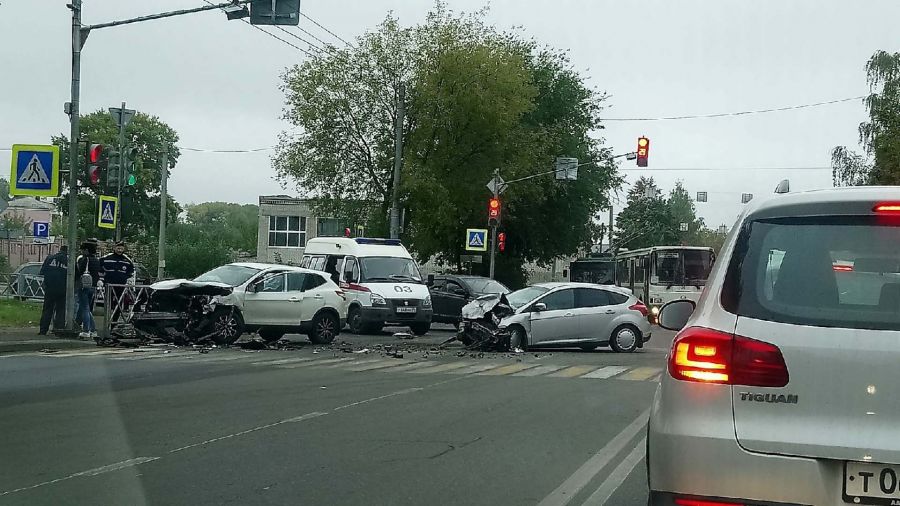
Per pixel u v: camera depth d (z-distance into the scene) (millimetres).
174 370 15758
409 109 40406
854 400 3947
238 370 16016
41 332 20922
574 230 55000
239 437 9445
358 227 41688
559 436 9820
